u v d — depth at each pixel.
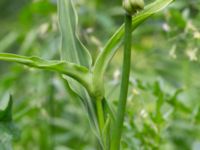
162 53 0.93
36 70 0.86
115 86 0.68
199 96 0.83
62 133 0.96
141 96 0.61
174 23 0.68
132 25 0.42
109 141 0.44
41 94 0.86
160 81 0.69
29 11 0.98
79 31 0.76
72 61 0.45
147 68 0.95
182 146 0.84
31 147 0.90
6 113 0.46
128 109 0.60
